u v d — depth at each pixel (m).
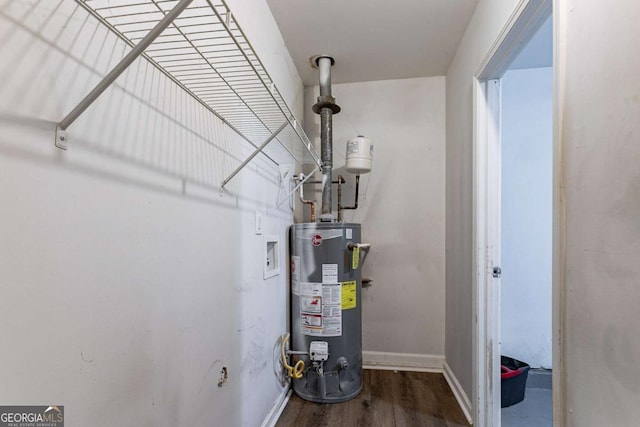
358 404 1.99
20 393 0.52
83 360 0.64
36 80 0.55
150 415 0.83
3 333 0.50
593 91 0.81
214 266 1.18
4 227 0.50
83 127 0.64
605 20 0.77
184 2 0.54
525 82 2.46
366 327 2.57
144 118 0.83
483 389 1.70
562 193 0.93
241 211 1.43
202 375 1.09
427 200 2.54
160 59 0.89
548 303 2.41
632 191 0.69
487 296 1.71
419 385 2.23
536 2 1.14
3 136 0.50
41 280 0.56
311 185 2.71
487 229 1.71
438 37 2.06
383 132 2.61
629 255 0.70
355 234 2.11
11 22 0.51
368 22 1.91
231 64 1.11
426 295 2.51
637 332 0.67
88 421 0.65
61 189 0.59
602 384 0.77
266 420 1.70
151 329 0.84
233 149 1.35
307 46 2.15
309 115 2.74
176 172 0.96
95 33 0.68
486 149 1.72
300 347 2.06
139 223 0.80
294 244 2.10
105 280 0.70
